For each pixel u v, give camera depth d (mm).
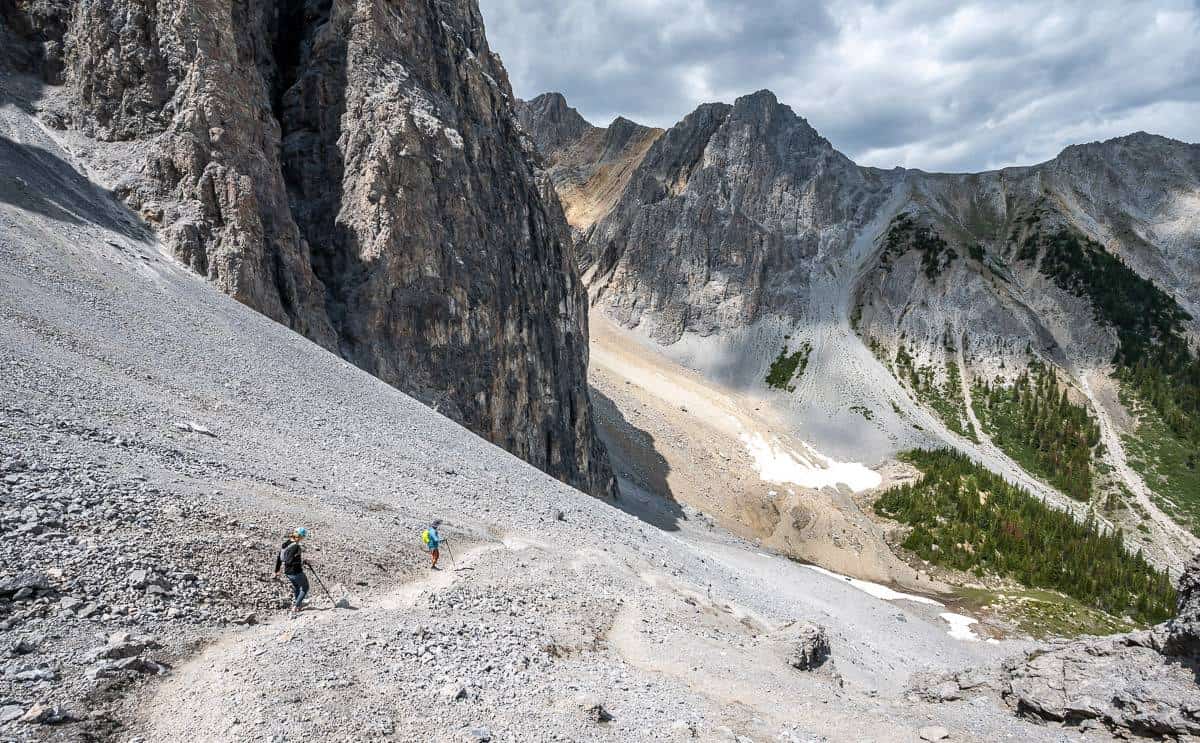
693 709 16844
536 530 32812
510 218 72375
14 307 26312
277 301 45594
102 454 18500
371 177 53219
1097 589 78250
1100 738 21516
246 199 45062
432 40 68062
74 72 46781
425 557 22391
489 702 13492
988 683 27719
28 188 37188
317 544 19297
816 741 16797
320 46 57344
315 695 11789
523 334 67375
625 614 24078
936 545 88812
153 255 40750
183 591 14227
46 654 10867
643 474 97312
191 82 46562
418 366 53750
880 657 44250
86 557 13695
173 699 10883
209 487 19719
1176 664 23078
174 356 30984
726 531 89312
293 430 30422
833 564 87875
